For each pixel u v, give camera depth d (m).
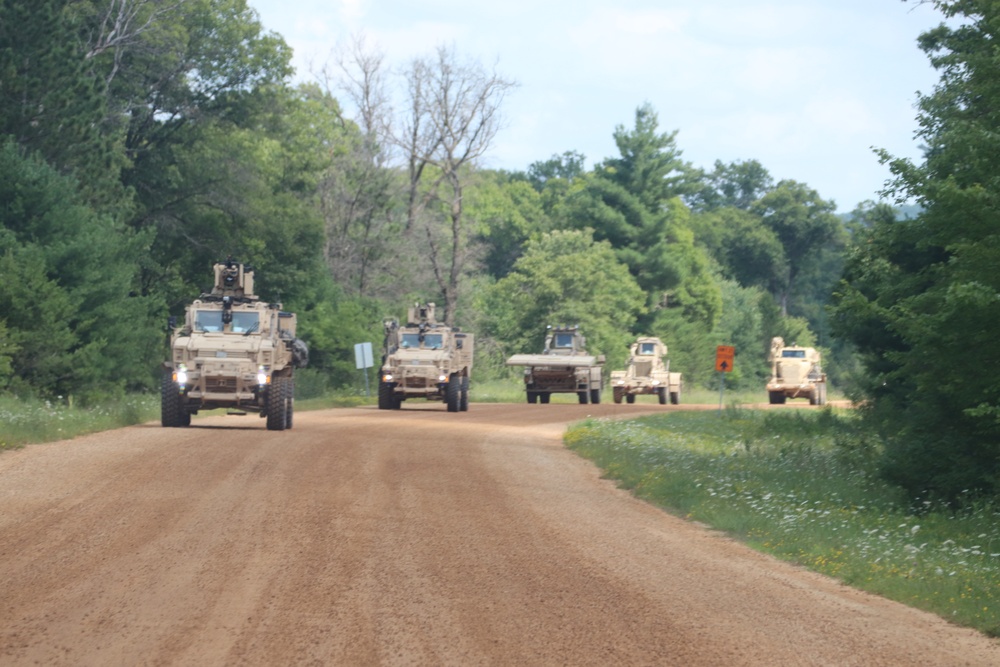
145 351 105.88
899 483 44.88
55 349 84.94
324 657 18.00
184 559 25.72
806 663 18.75
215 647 18.47
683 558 28.84
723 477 47.78
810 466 56.97
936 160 44.16
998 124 42.97
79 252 90.69
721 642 19.89
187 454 46.53
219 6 136.00
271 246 138.75
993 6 43.16
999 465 43.56
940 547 32.81
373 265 157.50
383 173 154.50
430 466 46.47
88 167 100.69
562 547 29.27
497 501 37.47
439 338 98.12
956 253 40.31
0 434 49.34
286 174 152.75
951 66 52.03
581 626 20.67
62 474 39.59
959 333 39.19
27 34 93.44
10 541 27.39
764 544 32.09
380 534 29.83
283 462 45.00
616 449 57.09
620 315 195.38
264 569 24.86
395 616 20.91
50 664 17.33
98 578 23.50
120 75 128.00
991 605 23.73
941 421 45.22
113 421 62.38
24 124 94.94
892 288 59.06
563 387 118.62
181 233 133.88
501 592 23.38
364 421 73.88
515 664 17.97
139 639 18.86
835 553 29.84
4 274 83.12
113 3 117.62
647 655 18.81
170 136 135.75
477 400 129.12
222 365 60.59
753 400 163.75
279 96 144.25
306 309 141.25
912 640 20.84
